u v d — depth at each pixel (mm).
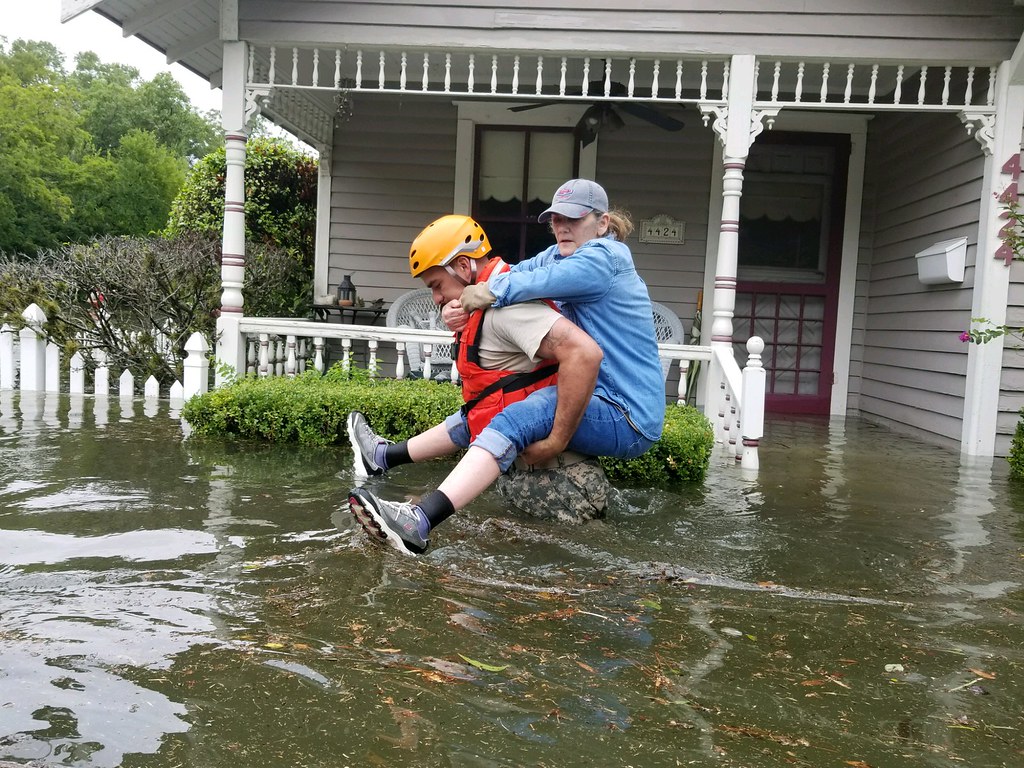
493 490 4285
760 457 6305
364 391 5848
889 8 6629
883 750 1931
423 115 9734
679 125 8211
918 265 7793
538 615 2688
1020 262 6719
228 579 2869
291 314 10148
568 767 1782
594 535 3613
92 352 8750
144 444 5461
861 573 3334
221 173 12555
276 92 8383
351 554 3188
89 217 41906
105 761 1735
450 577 2998
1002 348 6758
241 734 1862
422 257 3574
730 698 2164
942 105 6766
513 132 9695
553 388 3535
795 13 6672
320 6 6965
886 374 8891
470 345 3617
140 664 2191
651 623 2678
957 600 3049
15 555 3057
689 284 9609
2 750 1762
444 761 1784
